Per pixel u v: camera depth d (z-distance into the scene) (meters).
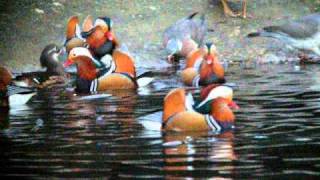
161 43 20.75
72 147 11.84
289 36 20.02
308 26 19.97
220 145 11.83
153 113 13.60
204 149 11.62
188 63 17.42
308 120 13.25
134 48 20.48
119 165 10.90
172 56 19.81
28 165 10.99
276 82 16.97
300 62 19.97
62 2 22.67
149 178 10.32
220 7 22.78
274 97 15.25
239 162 10.95
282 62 20.00
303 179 10.20
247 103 14.75
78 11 22.28
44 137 12.47
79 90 16.64
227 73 18.44
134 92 16.42
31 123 13.50
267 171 10.53
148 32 21.34
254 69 19.00
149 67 19.62
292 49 20.30
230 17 22.31
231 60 20.09
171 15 22.34
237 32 21.42
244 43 20.86
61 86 17.28
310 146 11.64
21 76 18.08
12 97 15.27
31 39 20.50
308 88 16.14
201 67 17.02
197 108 12.87
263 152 11.41
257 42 20.89
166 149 11.66
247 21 22.08
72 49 16.86
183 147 11.75
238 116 13.67
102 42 17.86
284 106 14.39
